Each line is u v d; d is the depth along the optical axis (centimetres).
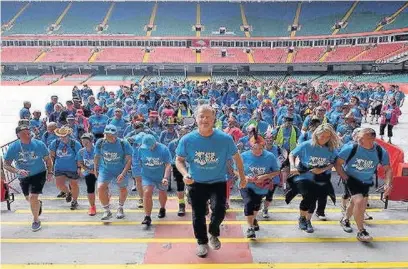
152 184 638
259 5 6538
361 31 5472
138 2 6606
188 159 488
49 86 4672
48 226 645
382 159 571
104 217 661
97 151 652
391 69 5038
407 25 5159
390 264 503
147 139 626
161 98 1484
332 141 567
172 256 527
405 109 2448
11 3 6494
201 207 502
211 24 6178
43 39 5834
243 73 5594
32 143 610
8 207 744
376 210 717
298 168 597
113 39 5841
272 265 499
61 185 764
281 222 658
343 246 557
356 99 1152
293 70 5594
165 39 5841
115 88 4403
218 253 534
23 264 507
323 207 664
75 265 504
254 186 588
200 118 464
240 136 878
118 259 520
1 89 4244
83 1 6588
